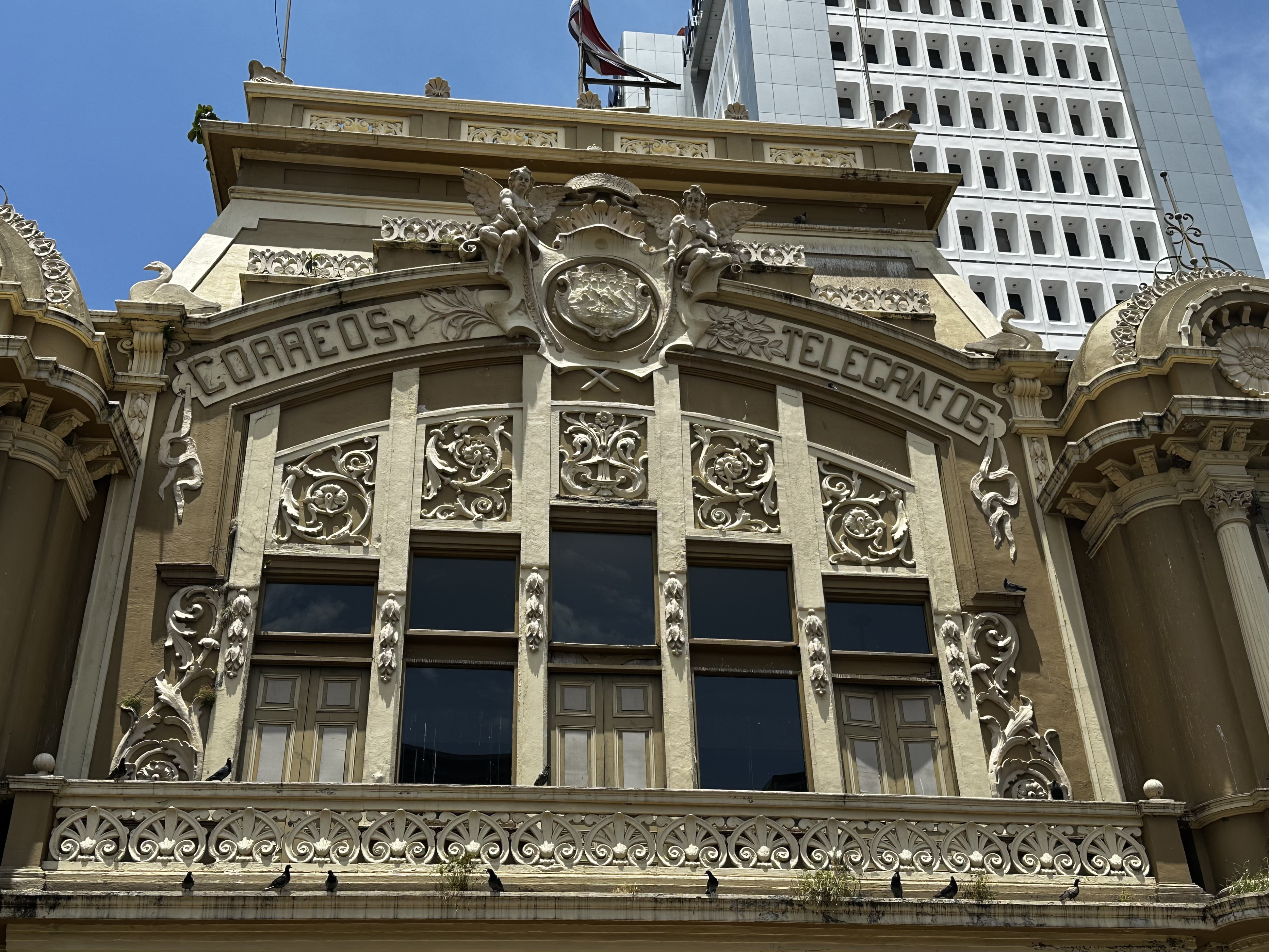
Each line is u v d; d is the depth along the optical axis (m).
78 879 12.22
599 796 13.27
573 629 15.16
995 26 64.31
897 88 61.75
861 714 15.27
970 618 15.84
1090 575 16.39
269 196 18.66
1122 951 13.27
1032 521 16.61
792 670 15.34
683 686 14.83
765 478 16.33
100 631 14.27
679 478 16.11
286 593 14.98
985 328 18.62
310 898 12.16
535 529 15.50
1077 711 15.41
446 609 15.10
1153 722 14.97
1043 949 13.18
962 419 17.17
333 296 16.59
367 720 14.22
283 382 16.08
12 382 13.80
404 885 12.56
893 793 14.84
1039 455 17.00
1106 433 15.49
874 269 19.44
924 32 63.28
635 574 15.64
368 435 15.94
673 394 16.66
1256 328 16.47
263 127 18.89
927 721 15.29
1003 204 59.88
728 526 15.95
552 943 12.52
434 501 15.62
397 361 16.34
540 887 12.76
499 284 17.14
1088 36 65.25
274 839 12.70
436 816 13.00
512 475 15.86
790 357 17.17
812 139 20.70
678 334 17.09
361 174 19.16
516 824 13.07
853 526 16.20
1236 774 13.99
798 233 19.59
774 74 59.69
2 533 13.47
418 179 19.22
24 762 13.17
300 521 15.29
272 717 14.24
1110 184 61.31
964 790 14.78
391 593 14.90
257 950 12.13
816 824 13.50
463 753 14.31
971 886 13.32
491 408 16.31
